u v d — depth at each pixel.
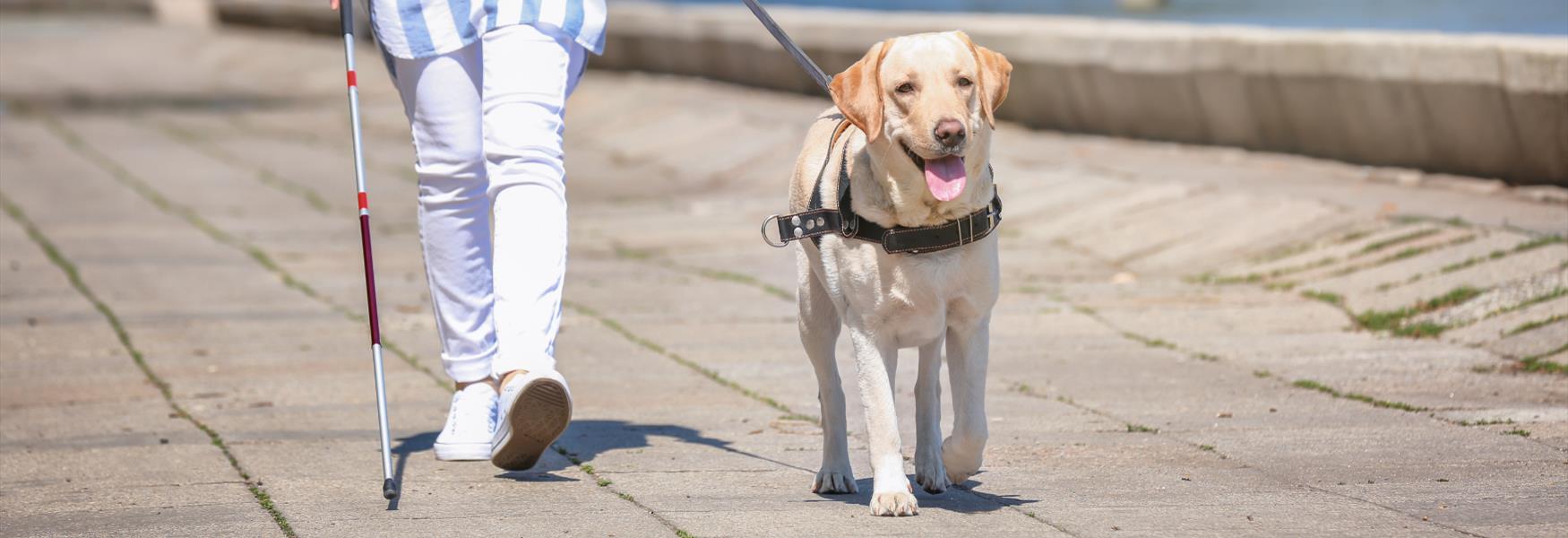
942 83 6.55
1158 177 18.14
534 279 7.76
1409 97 16.70
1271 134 19.06
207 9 49.69
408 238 18.48
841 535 6.67
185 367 11.77
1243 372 10.92
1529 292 11.83
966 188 6.70
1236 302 13.25
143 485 8.09
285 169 24.30
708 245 17.58
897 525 6.84
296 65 39.00
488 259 8.72
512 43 7.90
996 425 9.39
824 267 7.07
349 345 12.61
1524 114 15.23
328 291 15.14
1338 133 17.98
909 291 6.79
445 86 8.27
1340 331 12.16
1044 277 14.85
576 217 20.02
